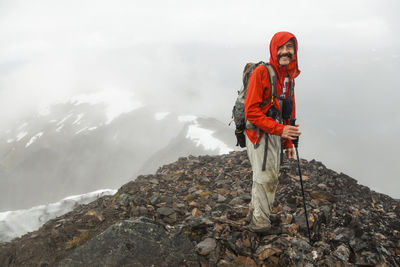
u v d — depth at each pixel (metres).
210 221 3.98
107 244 3.10
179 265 3.11
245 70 3.45
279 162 3.47
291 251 3.39
